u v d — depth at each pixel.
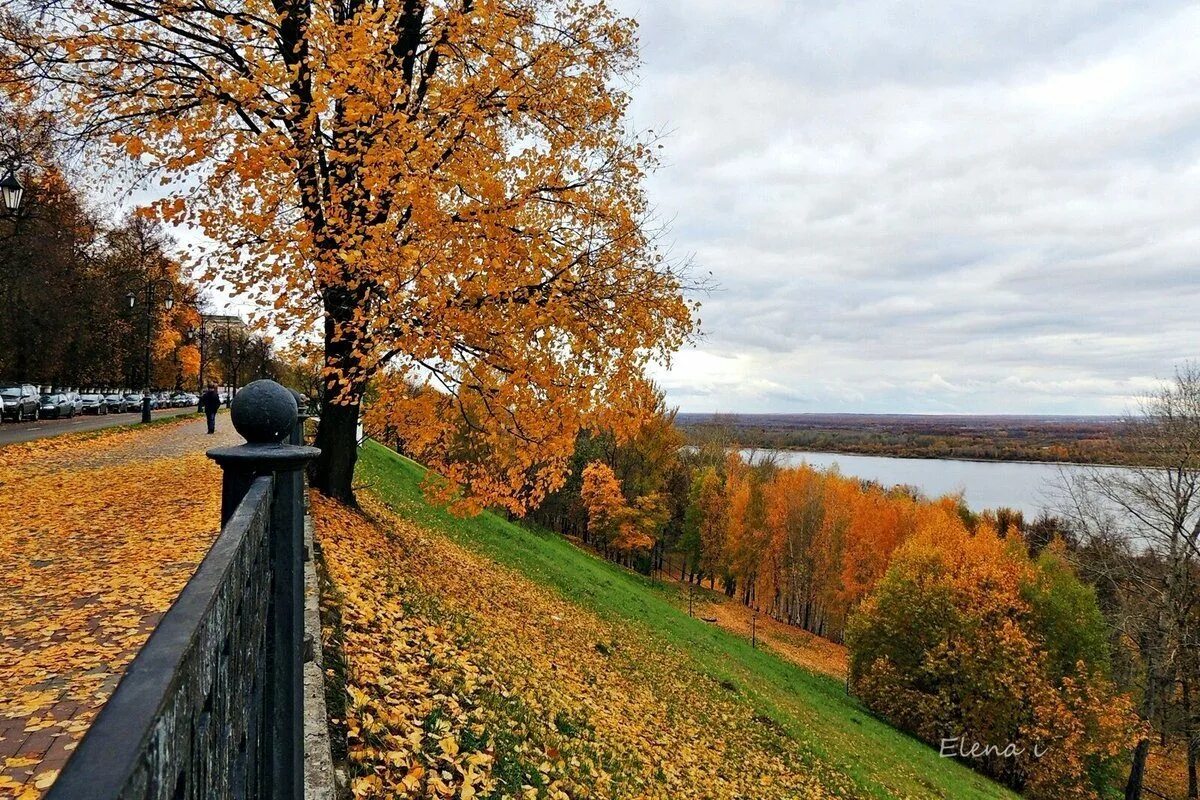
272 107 8.19
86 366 48.22
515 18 9.45
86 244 42.81
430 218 7.62
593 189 10.24
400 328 7.90
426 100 9.80
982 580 32.53
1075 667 29.84
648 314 9.68
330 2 8.81
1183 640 22.55
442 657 7.02
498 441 10.05
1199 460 22.22
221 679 1.26
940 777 23.47
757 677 24.53
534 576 20.03
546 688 8.68
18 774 3.53
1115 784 32.66
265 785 2.22
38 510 10.59
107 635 5.49
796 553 54.00
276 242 7.94
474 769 4.99
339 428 12.58
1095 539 25.00
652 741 9.68
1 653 5.09
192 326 60.66
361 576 8.31
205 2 9.59
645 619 23.80
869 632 35.41
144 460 17.31
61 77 9.73
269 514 2.20
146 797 0.67
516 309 8.84
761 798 10.25
